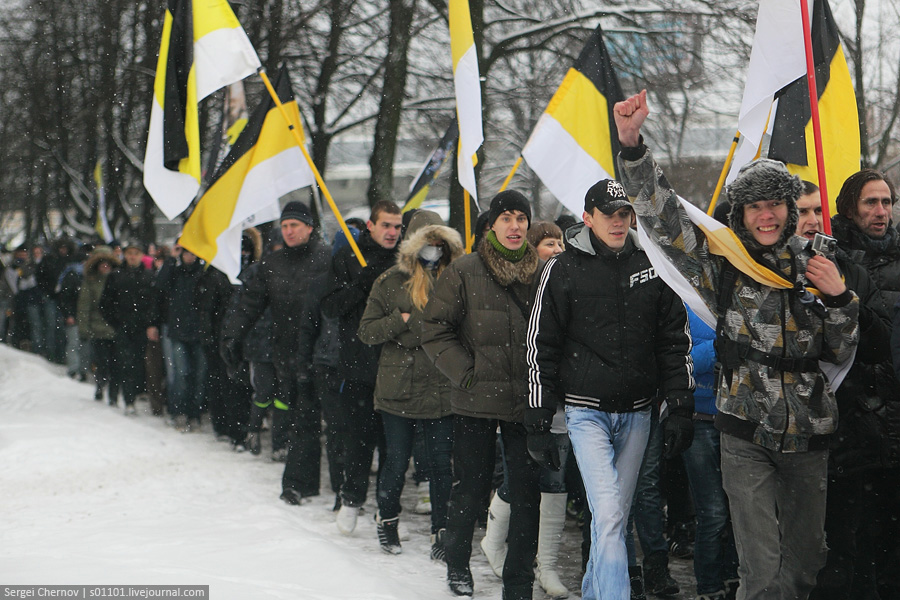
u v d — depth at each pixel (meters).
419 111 21.22
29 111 28.38
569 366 4.78
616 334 4.70
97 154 26.47
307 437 8.09
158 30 23.31
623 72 19.08
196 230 8.65
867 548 5.02
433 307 5.38
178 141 8.10
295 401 8.55
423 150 23.73
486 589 5.69
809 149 6.13
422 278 6.21
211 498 8.09
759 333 4.25
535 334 4.77
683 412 4.63
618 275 4.72
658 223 4.39
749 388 4.25
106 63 24.73
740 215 4.33
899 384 4.72
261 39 20.80
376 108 21.50
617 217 4.65
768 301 4.26
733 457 4.31
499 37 19.50
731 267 4.36
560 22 18.75
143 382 14.05
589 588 4.86
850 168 6.15
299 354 7.57
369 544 6.76
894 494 5.07
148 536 6.23
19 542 6.24
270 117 8.58
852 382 4.66
